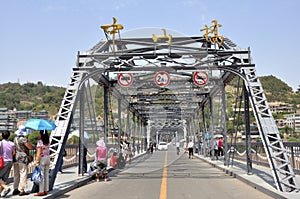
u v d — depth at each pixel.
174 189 10.76
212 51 14.23
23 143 8.98
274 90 149.75
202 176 14.78
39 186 8.95
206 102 27.77
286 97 144.00
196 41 14.99
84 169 14.91
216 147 24.41
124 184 12.22
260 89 12.59
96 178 13.59
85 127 14.52
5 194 8.60
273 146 10.48
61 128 11.70
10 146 8.66
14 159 8.84
